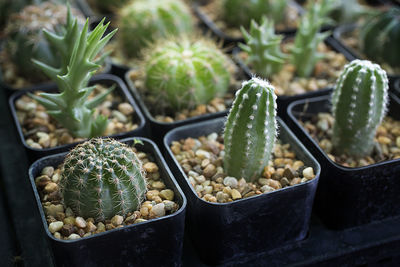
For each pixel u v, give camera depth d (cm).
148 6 50
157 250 33
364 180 36
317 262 36
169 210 34
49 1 50
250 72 46
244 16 54
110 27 55
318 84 47
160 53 43
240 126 34
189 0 61
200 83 42
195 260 36
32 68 47
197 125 40
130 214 34
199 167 38
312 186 34
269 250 36
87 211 33
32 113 43
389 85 46
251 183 36
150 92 44
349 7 55
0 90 50
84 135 40
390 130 42
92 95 45
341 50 50
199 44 44
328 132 42
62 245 31
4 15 53
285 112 44
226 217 33
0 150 45
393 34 48
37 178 36
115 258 32
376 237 37
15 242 39
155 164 37
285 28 55
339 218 37
